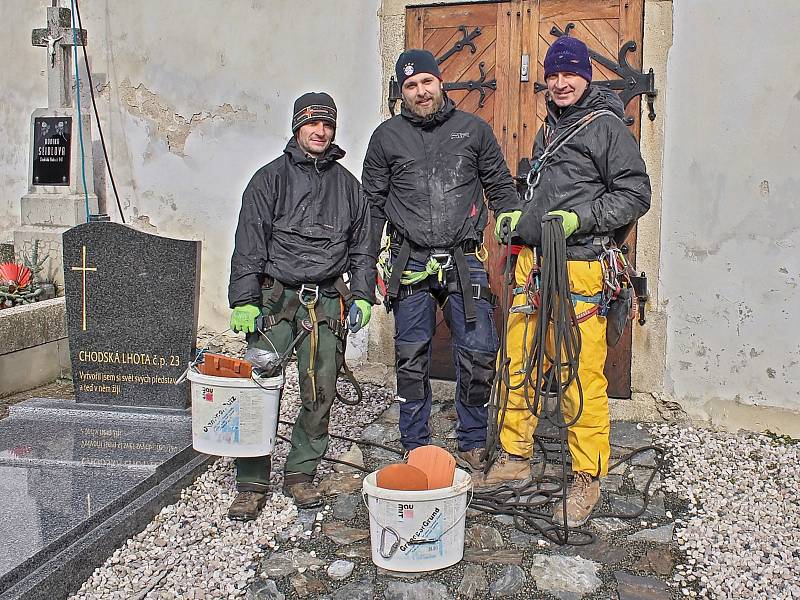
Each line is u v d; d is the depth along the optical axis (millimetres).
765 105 4395
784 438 4516
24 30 6426
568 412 3623
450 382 5195
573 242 3469
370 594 3059
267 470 3693
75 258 4656
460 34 5008
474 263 3955
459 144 3855
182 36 5727
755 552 3369
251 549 3379
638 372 4805
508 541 3436
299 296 3602
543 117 4887
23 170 6547
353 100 5320
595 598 3043
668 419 4766
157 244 4582
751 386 4574
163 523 3609
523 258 3719
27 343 5309
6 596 2838
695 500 3855
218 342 5887
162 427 4438
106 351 4695
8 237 6672
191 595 3062
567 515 3535
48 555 3076
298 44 5422
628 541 3459
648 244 4699
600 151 3400
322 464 4207
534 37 4852
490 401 3918
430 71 3762
